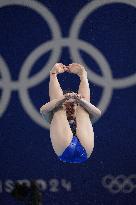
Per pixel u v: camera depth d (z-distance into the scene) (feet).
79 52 110.73
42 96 110.32
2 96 109.81
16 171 108.88
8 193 108.37
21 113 109.81
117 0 111.24
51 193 108.37
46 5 111.04
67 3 110.83
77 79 109.81
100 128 109.70
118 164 109.29
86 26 110.83
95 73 110.52
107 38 110.73
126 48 110.73
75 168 108.88
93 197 108.27
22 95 110.01
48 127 109.60
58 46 110.73
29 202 85.76
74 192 108.37
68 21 110.93
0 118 109.50
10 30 110.32
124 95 110.52
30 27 110.52
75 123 70.54
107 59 110.63
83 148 68.59
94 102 110.01
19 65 110.32
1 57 110.11
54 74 71.00
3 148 109.29
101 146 109.50
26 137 109.50
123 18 110.93
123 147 109.81
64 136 67.72
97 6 111.14
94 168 108.88
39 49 110.42
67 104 69.56
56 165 108.99
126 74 110.73
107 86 110.42
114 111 110.22
